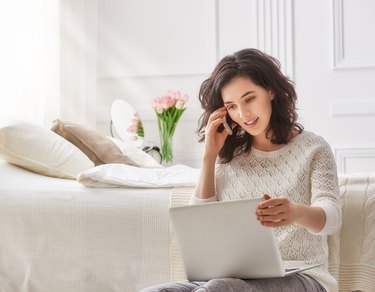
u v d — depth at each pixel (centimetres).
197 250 156
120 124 441
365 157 441
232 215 148
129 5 477
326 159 176
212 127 182
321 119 450
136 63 477
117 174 240
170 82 471
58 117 432
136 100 476
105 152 298
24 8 398
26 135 264
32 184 243
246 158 186
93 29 470
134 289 224
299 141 181
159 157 447
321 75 450
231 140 187
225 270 155
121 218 228
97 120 478
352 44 446
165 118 445
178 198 226
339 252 211
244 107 172
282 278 158
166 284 150
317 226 156
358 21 445
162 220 224
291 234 174
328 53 450
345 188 218
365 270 209
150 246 224
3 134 259
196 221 153
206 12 467
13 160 264
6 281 234
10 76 383
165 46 473
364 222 211
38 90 410
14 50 388
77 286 229
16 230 235
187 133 466
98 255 229
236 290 146
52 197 235
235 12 463
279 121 179
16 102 388
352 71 445
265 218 143
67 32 448
